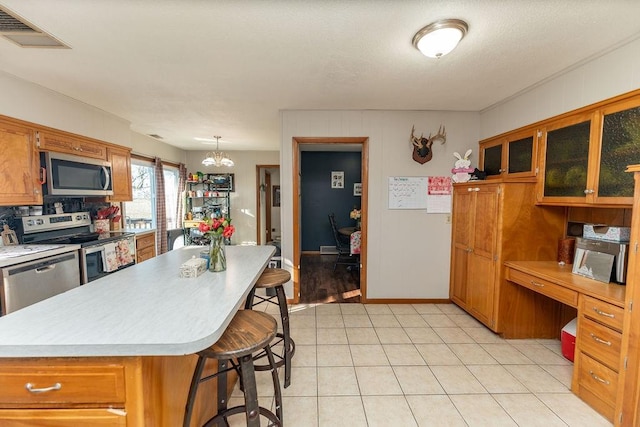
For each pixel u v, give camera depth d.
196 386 1.21
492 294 2.72
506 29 1.69
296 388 1.98
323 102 3.08
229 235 1.82
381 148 3.41
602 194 1.96
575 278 2.08
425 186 3.46
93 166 3.10
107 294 1.34
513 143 2.86
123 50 1.94
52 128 2.64
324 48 1.92
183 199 6.03
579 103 2.15
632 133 1.77
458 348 2.51
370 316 3.18
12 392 0.94
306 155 6.64
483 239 2.85
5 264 1.98
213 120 3.81
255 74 2.35
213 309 1.17
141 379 0.95
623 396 1.57
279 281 1.99
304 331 2.82
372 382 2.05
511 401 1.86
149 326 1.01
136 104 3.11
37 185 2.50
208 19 1.59
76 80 2.44
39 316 1.09
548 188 2.45
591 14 1.54
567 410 1.78
